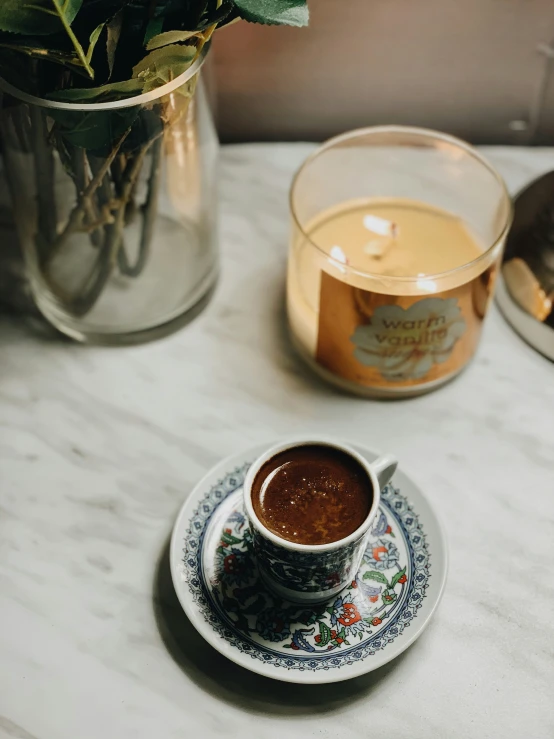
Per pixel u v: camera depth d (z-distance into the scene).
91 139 0.35
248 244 0.50
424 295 0.38
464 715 0.34
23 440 0.42
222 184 0.53
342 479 0.35
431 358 0.41
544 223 0.47
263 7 0.33
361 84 0.52
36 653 0.35
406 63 0.51
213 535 0.38
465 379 0.44
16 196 0.41
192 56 0.34
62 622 0.36
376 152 0.46
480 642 0.36
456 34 0.49
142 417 0.43
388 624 0.35
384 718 0.34
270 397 0.44
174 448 0.42
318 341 0.42
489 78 0.52
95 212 0.39
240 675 0.35
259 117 0.54
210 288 0.48
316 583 0.34
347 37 0.50
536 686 0.35
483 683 0.35
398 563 0.37
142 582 0.38
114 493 0.40
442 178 0.48
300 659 0.34
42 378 0.44
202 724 0.34
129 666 0.35
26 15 0.30
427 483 0.41
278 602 0.36
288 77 0.52
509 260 0.47
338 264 0.38
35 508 0.40
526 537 0.39
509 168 0.53
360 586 0.37
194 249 0.45
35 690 0.34
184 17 0.35
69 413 0.43
